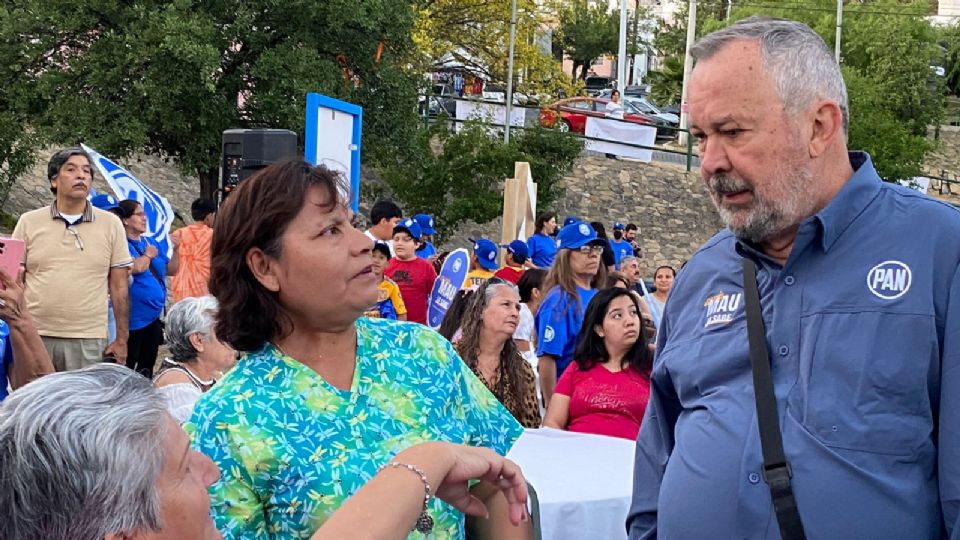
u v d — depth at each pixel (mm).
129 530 1681
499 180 22656
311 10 17047
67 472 1604
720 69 2525
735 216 2564
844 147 2578
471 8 32406
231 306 2436
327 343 2455
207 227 9711
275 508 2303
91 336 7277
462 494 2217
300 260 2373
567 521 3863
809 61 2514
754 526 2463
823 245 2488
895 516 2338
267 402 2344
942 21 56781
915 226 2455
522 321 7504
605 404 5320
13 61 16469
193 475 1863
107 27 16750
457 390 2562
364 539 1924
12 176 16438
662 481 2725
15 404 1661
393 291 8984
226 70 17594
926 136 43344
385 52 18938
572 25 59375
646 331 5484
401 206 24031
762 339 2539
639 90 46000
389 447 2371
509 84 25344
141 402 1737
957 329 2348
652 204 28922
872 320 2408
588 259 7000
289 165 2445
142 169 21234
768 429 2459
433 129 22391
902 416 2373
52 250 7145
